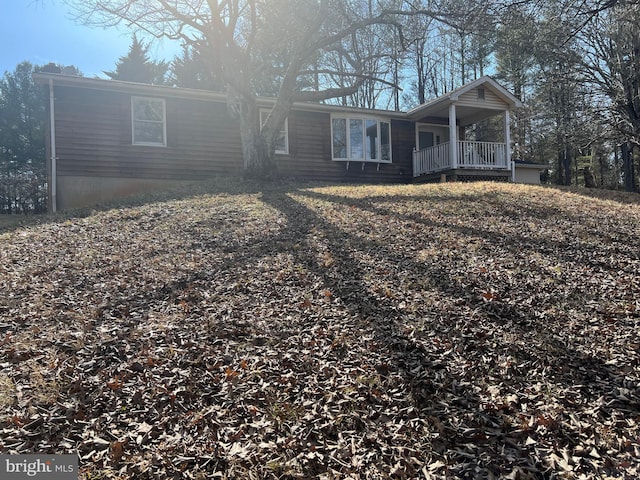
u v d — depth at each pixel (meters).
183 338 3.97
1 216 14.77
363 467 2.63
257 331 4.12
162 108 13.73
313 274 5.51
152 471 2.56
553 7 9.00
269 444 2.78
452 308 4.61
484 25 11.83
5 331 4.07
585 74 17.91
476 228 7.55
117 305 4.67
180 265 5.86
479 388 3.36
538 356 3.75
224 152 14.55
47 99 12.65
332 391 3.29
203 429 2.90
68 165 12.48
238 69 13.41
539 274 5.52
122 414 3.00
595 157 30.47
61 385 3.26
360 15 15.29
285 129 15.66
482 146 16.34
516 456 2.70
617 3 8.38
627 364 3.61
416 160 17.69
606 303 4.71
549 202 9.95
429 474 2.58
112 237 7.23
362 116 16.77
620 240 7.06
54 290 5.04
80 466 2.57
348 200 9.67
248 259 6.04
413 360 3.71
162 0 12.50
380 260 5.98
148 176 13.48
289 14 14.75
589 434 2.87
